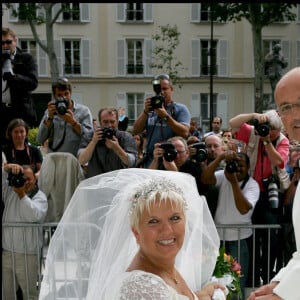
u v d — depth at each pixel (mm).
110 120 5039
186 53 27188
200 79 27375
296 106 2467
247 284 4676
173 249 2225
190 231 2598
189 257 2600
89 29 27031
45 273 2613
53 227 4613
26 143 5293
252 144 4809
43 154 6312
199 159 4582
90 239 2584
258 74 21828
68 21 26859
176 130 5230
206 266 2768
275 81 21875
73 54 27172
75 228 2590
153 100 5207
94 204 2574
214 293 2645
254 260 4516
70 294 2604
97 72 27297
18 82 5434
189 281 2592
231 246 4539
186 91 27500
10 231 4465
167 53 26297
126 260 2350
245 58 27406
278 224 4512
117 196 2414
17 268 4488
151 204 2217
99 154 4934
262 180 4758
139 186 2340
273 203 4539
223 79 27375
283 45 26906
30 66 5578
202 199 2680
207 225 2762
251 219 4738
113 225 2387
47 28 23578
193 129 11695
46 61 26625
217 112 27531
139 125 5359
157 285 2107
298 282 2447
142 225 2227
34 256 4488
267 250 4641
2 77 5371
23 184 4449
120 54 27234
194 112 27562
